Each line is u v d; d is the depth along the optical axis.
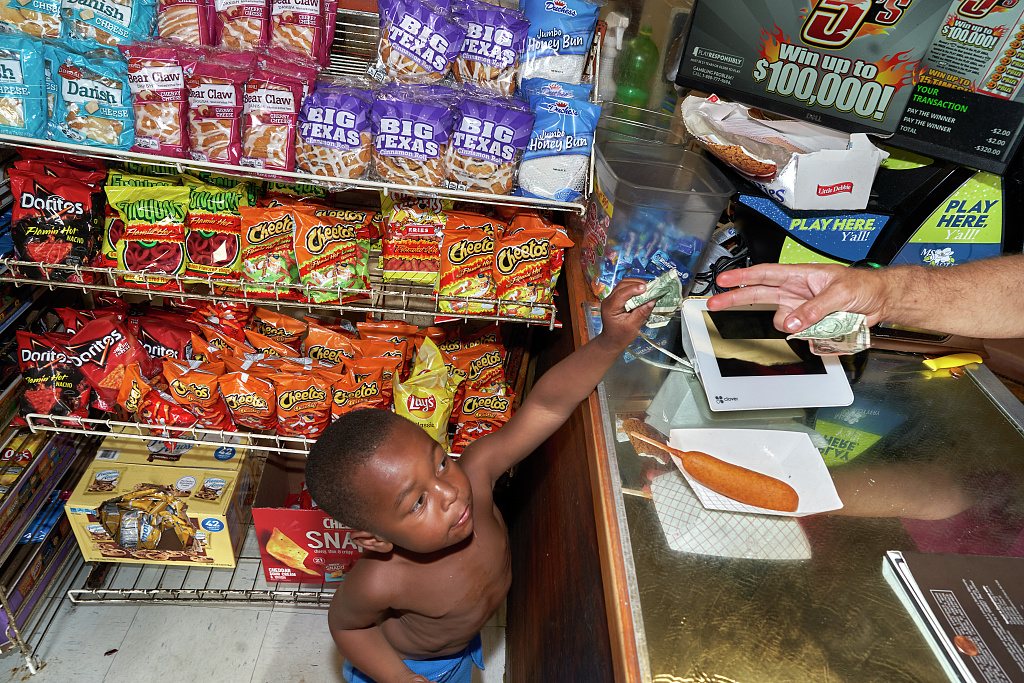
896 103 1.26
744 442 1.15
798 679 0.82
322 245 1.42
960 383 1.36
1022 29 1.15
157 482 1.71
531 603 1.56
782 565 0.95
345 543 1.79
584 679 1.02
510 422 1.21
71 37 1.19
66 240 1.34
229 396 1.50
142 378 1.54
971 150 1.26
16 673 1.70
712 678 0.80
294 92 1.21
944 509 1.07
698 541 0.97
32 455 1.66
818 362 1.31
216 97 1.20
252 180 1.44
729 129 1.33
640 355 1.33
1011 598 0.91
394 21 1.28
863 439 1.20
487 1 1.47
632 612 0.86
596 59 1.41
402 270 1.45
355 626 1.15
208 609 1.91
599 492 1.03
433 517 0.94
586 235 1.49
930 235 1.40
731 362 1.28
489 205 1.55
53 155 1.35
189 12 1.24
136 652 1.78
